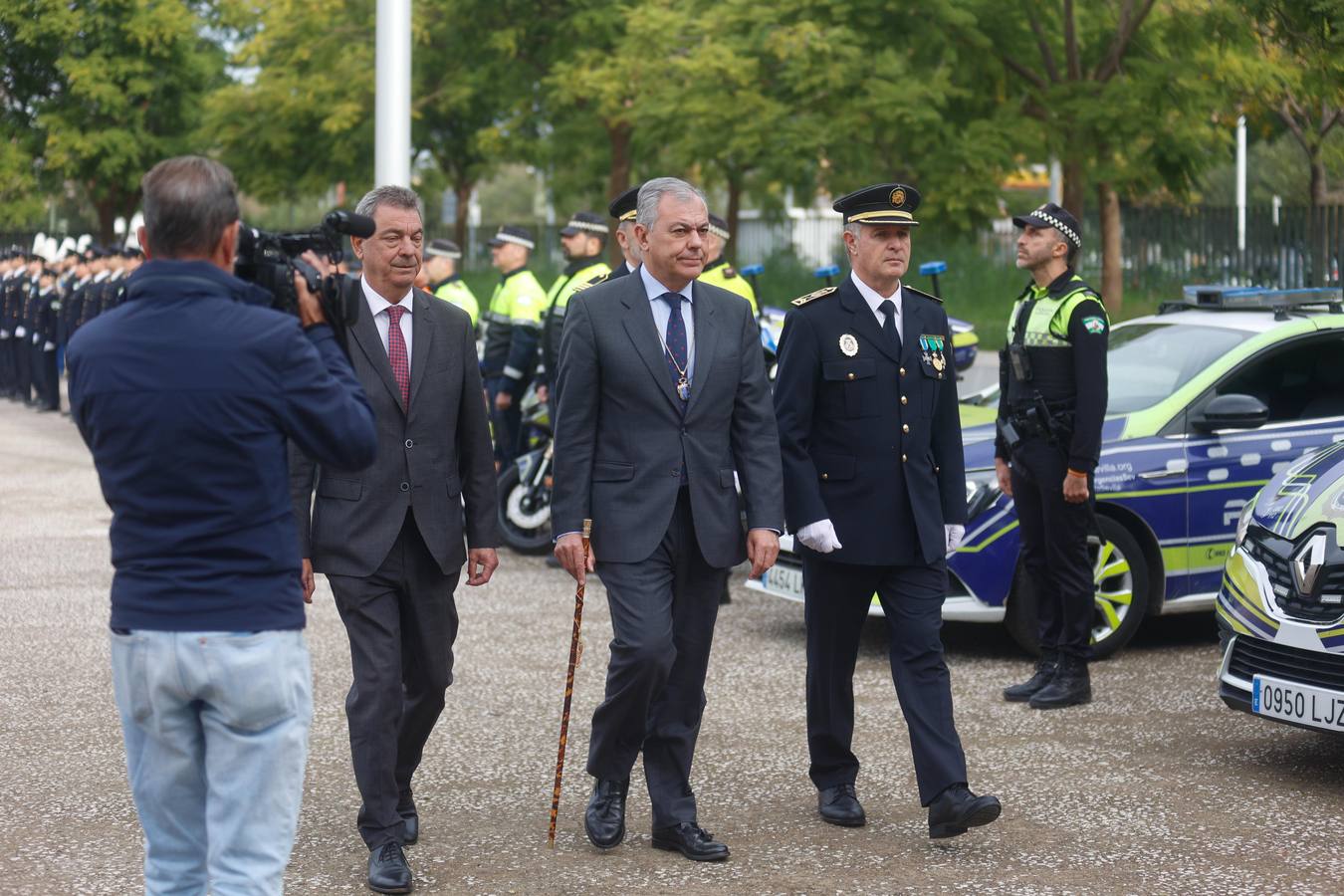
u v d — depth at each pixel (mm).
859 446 4875
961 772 4664
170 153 34312
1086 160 16484
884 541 4840
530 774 5500
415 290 4637
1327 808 5117
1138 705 6457
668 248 4594
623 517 4590
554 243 36062
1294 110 16719
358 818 4496
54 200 38188
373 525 4473
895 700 6516
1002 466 6758
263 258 3283
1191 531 7289
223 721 3131
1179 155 17672
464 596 8719
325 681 6805
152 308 3084
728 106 22922
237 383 3049
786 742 5883
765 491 4703
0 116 34000
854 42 18328
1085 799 5207
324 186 33844
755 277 10062
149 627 3053
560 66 27109
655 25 24781
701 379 4633
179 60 34188
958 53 16938
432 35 31922
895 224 4910
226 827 3170
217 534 3062
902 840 4809
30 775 5445
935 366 4965
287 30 31281
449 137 34312
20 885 4402
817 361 4914
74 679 6805
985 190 18156
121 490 3072
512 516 10164
